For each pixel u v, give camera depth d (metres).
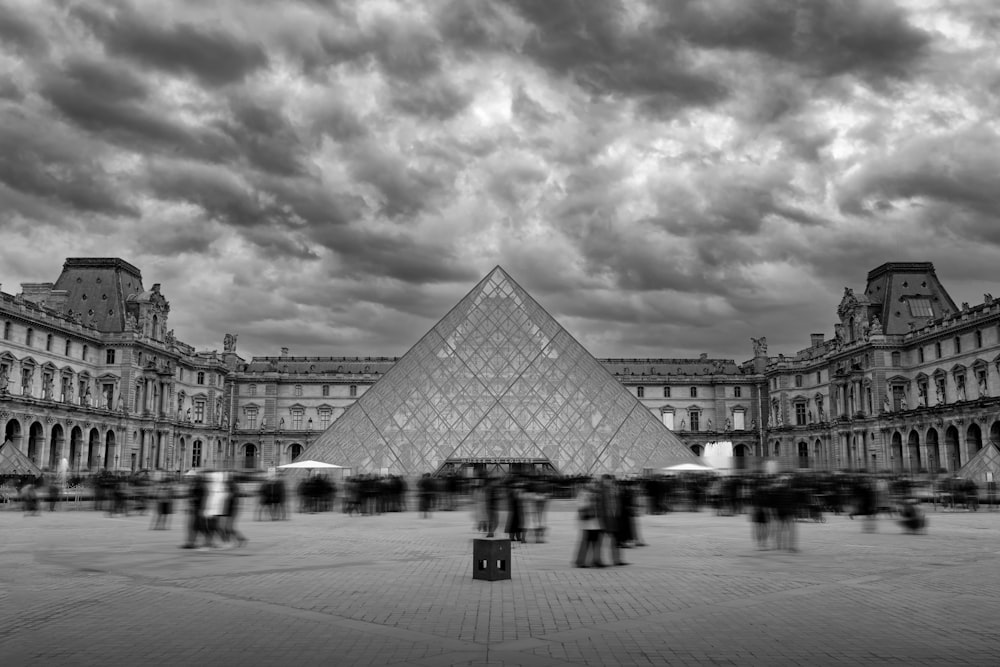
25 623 20.36
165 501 50.88
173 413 169.12
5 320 121.88
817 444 173.38
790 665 16.39
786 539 41.44
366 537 43.44
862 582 27.30
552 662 16.50
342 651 17.39
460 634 19.05
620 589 25.61
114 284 159.25
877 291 158.00
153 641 18.36
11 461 89.31
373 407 88.94
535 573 29.34
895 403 146.88
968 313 129.38
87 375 145.88
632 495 37.12
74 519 58.75
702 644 18.12
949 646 18.03
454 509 68.62
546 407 88.62
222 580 27.44
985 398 115.94
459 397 89.19
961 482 76.69
